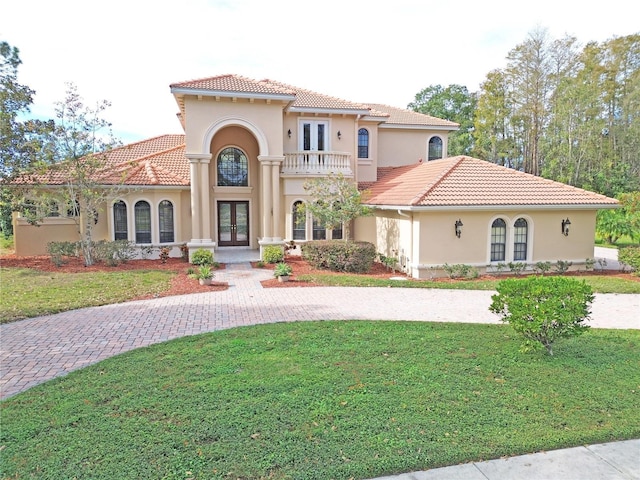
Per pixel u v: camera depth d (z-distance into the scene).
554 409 5.79
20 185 21.02
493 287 15.15
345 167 23.59
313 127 24.17
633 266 17.77
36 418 5.55
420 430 5.21
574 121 48.31
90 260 19.34
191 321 10.76
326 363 7.46
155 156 25.67
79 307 12.16
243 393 6.24
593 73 48.00
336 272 18.45
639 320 11.02
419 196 17.23
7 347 8.71
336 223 19.83
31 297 13.17
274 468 4.46
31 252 22.88
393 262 18.86
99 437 5.05
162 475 4.34
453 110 62.06
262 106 21.25
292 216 23.17
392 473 4.44
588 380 6.77
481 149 54.38
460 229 17.58
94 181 19.91
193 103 20.45
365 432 5.15
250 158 24.58
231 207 24.89
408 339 8.90
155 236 22.34
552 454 4.82
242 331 9.56
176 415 5.58
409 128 28.45
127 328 10.12
